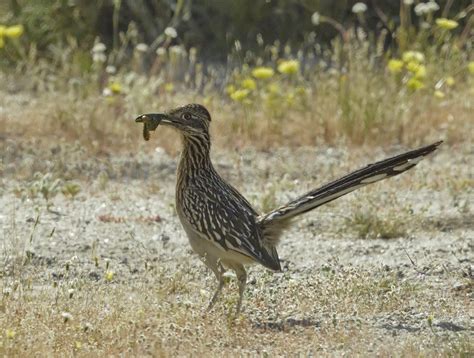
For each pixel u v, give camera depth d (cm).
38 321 956
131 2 2256
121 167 1627
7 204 1416
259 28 2250
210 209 1003
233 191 1038
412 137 1802
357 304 1048
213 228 998
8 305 1005
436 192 1520
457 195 1492
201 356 894
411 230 1349
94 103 1861
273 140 1798
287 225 1002
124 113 1845
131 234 1279
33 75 2042
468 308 1063
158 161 1677
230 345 933
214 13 2258
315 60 2169
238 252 989
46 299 1044
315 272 1184
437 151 1748
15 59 2214
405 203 1450
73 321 953
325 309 1041
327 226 1362
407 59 1803
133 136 1761
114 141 1748
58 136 1756
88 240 1276
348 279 1116
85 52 2175
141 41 2252
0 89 2045
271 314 1022
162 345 909
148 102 1861
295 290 1082
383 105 1830
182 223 1041
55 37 2247
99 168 1616
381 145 1783
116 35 2252
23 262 1165
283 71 1777
